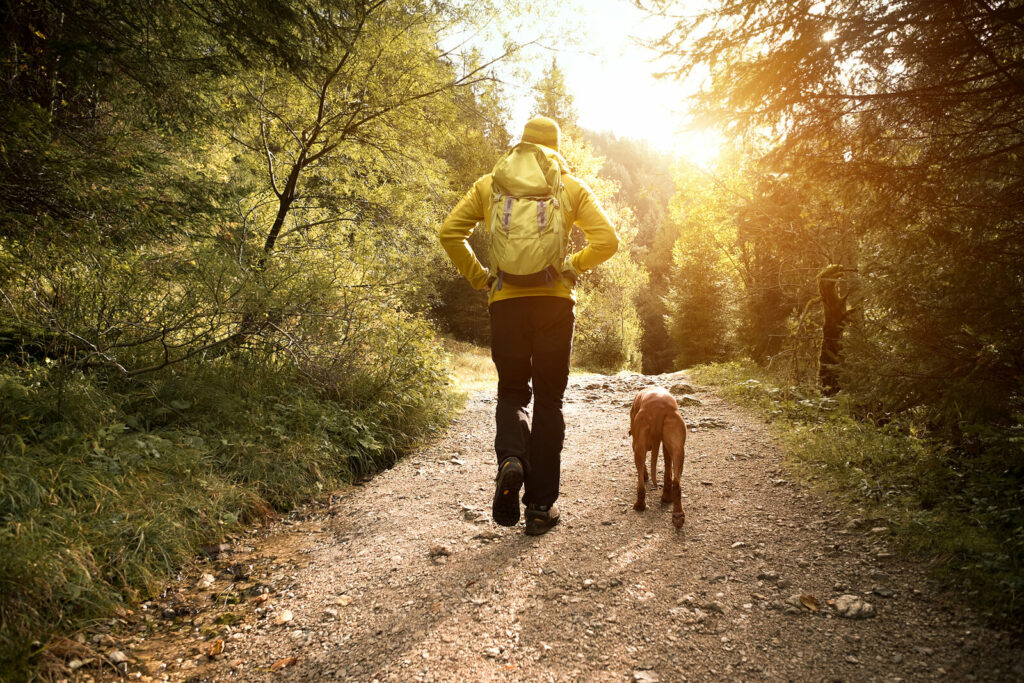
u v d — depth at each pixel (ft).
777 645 7.98
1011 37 10.46
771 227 22.44
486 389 32.53
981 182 11.83
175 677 8.27
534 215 8.93
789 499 12.90
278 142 29.58
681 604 9.08
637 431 12.53
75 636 8.83
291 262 20.26
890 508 11.71
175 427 15.44
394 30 27.55
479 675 7.70
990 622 8.04
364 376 20.43
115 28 17.15
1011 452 11.48
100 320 16.03
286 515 14.25
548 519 11.25
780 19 10.99
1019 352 11.41
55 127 16.97
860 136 11.83
